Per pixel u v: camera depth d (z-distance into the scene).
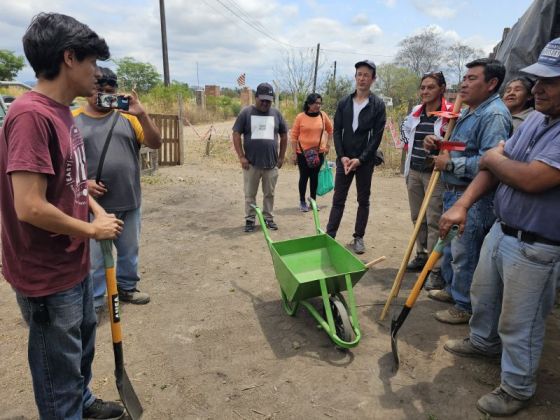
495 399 2.64
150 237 5.86
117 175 3.52
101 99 3.05
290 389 2.87
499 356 3.17
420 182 4.52
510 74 4.51
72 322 2.02
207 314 3.86
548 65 2.15
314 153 6.80
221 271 4.78
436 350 3.30
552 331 3.54
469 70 3.37
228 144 15.59
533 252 2.37
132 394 2.55
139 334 3.52
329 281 3.28
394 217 6.98
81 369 2.41
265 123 5.81
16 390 2.85
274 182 6.12
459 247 3.47
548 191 2.29
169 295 4.21
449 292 4.05
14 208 1.80
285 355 3.25
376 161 5.19
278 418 2.63
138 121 3.66
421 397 2.80
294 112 15.52
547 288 2.41
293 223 6.62
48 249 1.89
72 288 2.00
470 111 3.51
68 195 1.91
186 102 26.66
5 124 1.74
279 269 3.57
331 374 3.02
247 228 6.12
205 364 3.14
